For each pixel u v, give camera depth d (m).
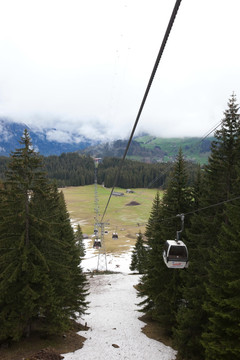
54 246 20.94
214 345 13.20
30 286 18.67
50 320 18.97
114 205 162.25
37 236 19.75
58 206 33.94
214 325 14.12
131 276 54.00
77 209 152.00
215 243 19.69
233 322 13.66
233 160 20.52
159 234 24.67
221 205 20.56
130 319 29.25
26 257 18.17
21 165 18.91
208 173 21.38
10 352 17.28
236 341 13.16
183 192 24.11
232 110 20.50
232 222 14.60
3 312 17.69
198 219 21.39
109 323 27.80
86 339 22.06
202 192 23.64
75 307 25.83
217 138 20.91
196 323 17.22
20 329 17.88
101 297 40.28
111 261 71.75
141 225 118.19
